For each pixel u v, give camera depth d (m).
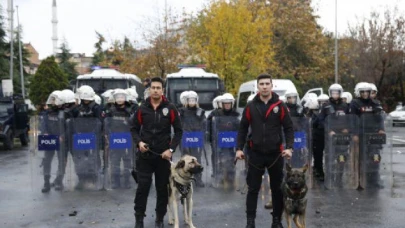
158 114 7.04
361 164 10.57
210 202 9.34
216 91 20.27
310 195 9.88
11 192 10.54
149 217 8.23
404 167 13.83
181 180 7.16
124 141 10.66
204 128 10.95
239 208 8.82
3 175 13.01
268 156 6.87
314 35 42.72
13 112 20.72
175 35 34.94
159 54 33.91
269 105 6.83
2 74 41.56
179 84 20.25
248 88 24.50
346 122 10.52
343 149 10.54
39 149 10.53
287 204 6.84
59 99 10.62
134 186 10.78
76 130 10.59
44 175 10.57
